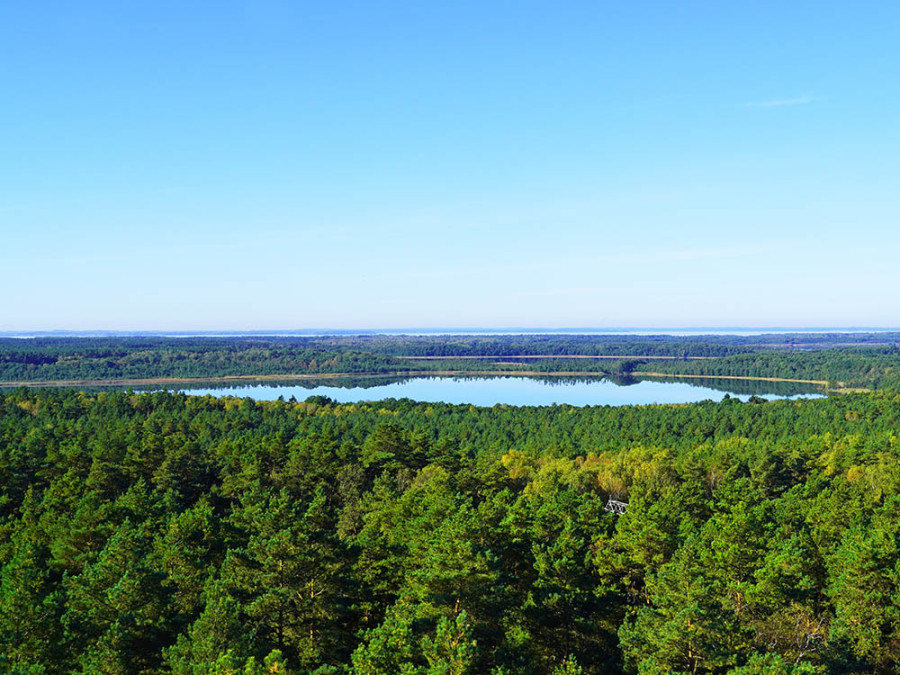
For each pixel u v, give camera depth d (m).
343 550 45.56
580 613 43.28
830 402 167.62
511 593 42.28
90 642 36.41
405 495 61.44
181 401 158.88
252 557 43.81
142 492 64.12
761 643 38.41
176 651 34.16
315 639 41.25
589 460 103.56
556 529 53.72
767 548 48.53
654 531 47.84
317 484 83.56
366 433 130.12
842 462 97.56
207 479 86.56
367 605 45.19
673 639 34.59
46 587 43.03
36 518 65.00
